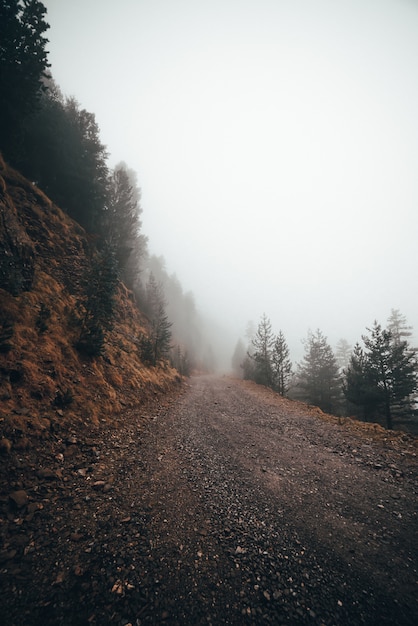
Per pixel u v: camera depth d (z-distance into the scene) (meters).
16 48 14.66
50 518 4.76
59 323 12.27
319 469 7.51
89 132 24.47
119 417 10.38
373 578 4.03
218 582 3.86
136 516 5.07
